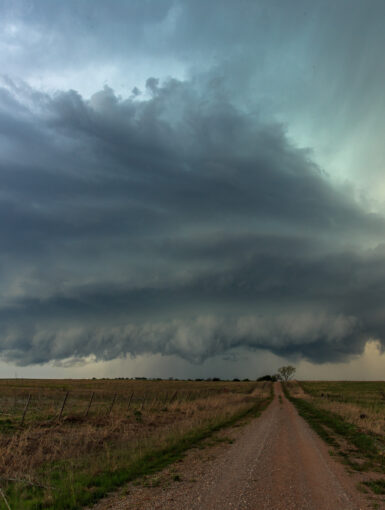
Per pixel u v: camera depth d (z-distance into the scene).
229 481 10.07
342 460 13.34
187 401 42.06
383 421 25.19
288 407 41.28
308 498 8.68
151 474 10.86
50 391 58.88
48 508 7.96
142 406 31.23
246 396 64.25
